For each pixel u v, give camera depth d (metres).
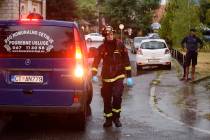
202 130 10.30
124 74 10.66
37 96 9.72
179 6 46.50
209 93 16.81
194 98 15.53
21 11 54.00
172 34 46.81
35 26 9.83
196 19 45.53
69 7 73.75
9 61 9.73
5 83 9.73
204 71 25.69
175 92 17.17
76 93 9.73
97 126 10.75
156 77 23.44
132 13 85.06
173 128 10.52
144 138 9.48
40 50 9.75
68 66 9.73
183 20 45.38
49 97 9.72
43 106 9.72
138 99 15.38
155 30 78.69
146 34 86.88
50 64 9.72
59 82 9.73
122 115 12.21
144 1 85.06
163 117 11.96
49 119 11.49
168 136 9.67
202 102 14.63
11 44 9.78
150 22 85.81
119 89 10.54
